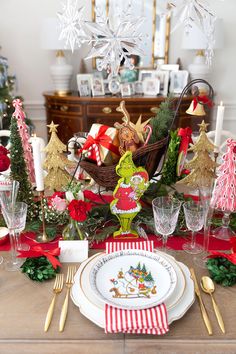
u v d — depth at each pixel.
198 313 0.66
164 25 2.77
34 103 3.02
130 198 0.89
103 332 0.61
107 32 0.96
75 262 0.81
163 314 0.61
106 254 0.78
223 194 0.91
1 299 0.69
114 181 0.92
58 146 1.02
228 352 0.59
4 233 0.91
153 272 0.73
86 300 0.65
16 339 0.60
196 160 1.07
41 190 0.88
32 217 0.98
